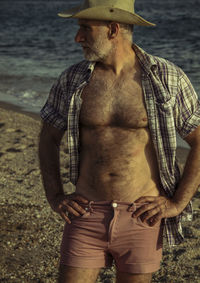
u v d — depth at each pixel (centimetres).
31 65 1589
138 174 253
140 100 248
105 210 254
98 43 246
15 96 1116
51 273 389
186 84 251
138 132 250
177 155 687
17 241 437
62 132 275
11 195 539
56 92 266
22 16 4162
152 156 256
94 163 256
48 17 3928
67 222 265
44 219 482
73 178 268
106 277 381
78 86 253
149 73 245
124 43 249
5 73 1434
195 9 3788
